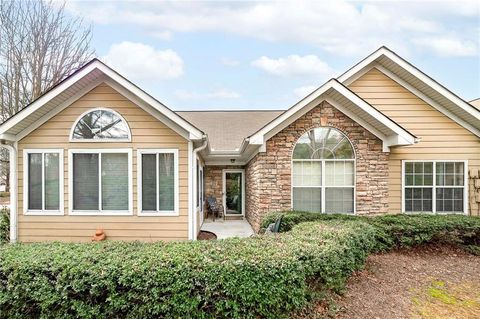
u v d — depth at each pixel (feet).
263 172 33.04
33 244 17.69
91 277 13.47
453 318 16.33
